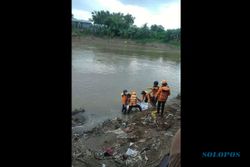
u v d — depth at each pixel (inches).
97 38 2501.2
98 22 2748.5
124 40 2564.0
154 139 308.3
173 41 2564.0
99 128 358.3
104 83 706.8
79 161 255.6
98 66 1021.8
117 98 553.6
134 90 659.4
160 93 396.2
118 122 383.2
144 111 426.0
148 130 340.5
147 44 2493.8
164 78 882.1
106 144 301.1
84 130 353.7
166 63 1347.2
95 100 527.2
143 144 295.9
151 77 880.3
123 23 2664.9
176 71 1069.8
